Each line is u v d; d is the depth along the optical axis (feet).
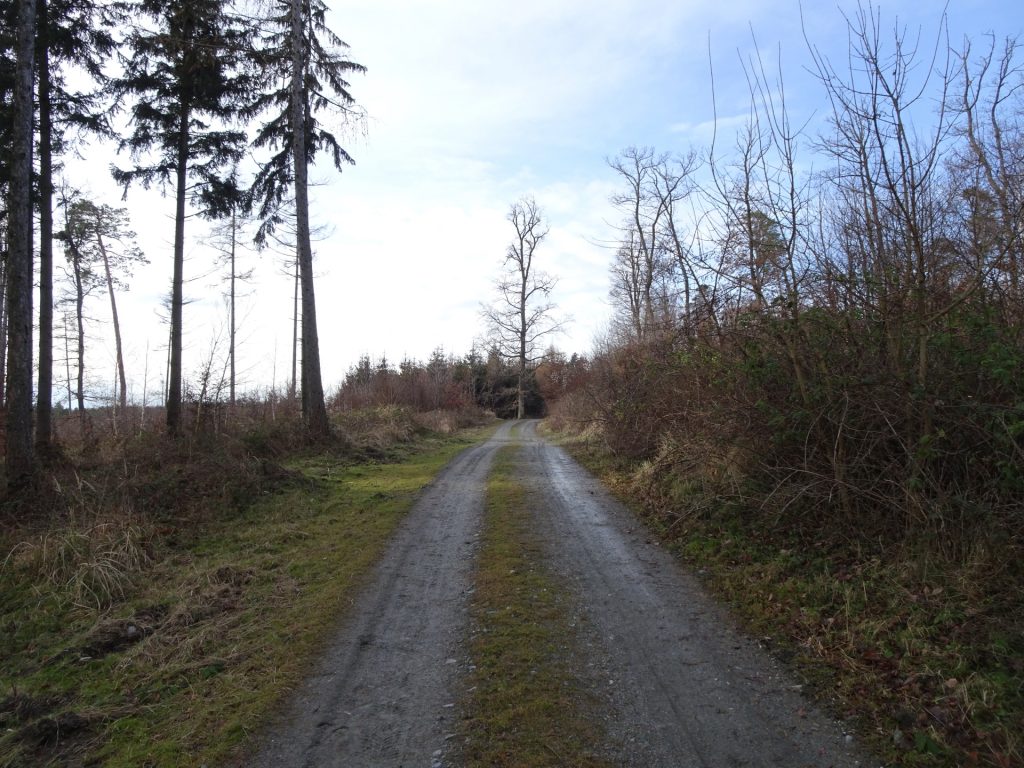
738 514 24.98
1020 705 11.57
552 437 85.15
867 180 19.61
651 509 30.58
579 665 14.84
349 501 35.63
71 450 47.91
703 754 11.18
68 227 70.08
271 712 13.32
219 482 35.65
